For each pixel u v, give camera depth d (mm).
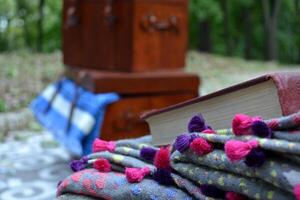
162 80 1995
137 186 755
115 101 1902
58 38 9250
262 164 608
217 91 749
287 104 656
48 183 2172
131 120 1934
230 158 622
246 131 645
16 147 2850
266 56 11812
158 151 777
